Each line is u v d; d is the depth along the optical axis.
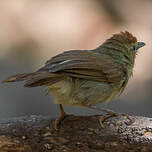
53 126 8.91
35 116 9.55
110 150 8.28
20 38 20.53
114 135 8.60
